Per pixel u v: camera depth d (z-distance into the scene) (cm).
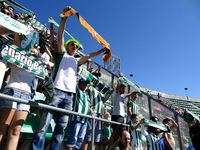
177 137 869
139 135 583
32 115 345
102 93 618
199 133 278
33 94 323
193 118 394
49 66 373
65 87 325
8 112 249
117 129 457
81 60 402
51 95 310
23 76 279
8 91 264
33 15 500
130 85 852
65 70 337
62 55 344
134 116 601
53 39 359
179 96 3134
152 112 895
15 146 249
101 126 539
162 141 591
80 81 436
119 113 488
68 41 375
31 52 304
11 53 247
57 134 302
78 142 378
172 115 927
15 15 443
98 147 529
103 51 418
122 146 392
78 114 285
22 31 259
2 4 425
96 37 387
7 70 314
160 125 605
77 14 340
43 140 279
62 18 329
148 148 585
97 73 655
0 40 237
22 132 320
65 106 323
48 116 291
